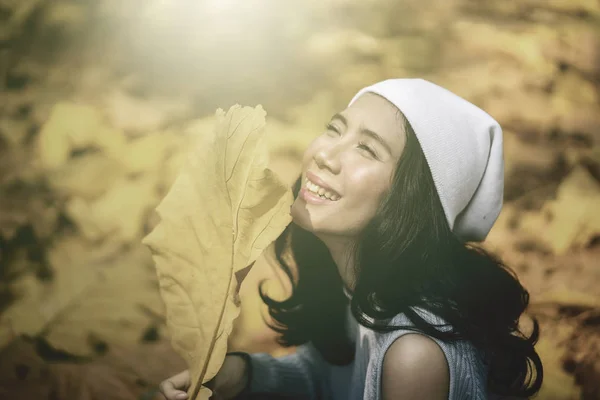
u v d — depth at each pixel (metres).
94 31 3.08
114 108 2.61
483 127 1.12
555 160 2.52
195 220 0.55
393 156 1.05
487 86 2.81
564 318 1.98
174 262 0.55
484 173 1.15
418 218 1.06
